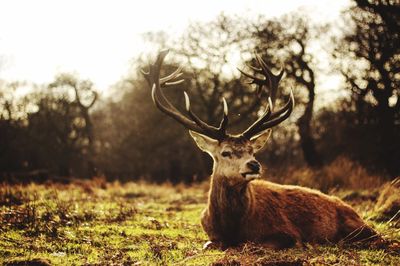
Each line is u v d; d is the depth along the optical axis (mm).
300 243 6961
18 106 41188
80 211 9961
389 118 20625
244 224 6820
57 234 7805
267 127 7176
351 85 22078
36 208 9531
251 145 6906
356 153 23125
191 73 27594
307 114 23828
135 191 16844
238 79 26438
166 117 32969
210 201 7020
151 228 8867
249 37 26000
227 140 6887
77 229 8242
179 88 27625
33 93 42531
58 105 42938
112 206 11516
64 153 41156
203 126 7043
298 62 24078
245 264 5660
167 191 17578
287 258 5895
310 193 7609
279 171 14719
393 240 7152
